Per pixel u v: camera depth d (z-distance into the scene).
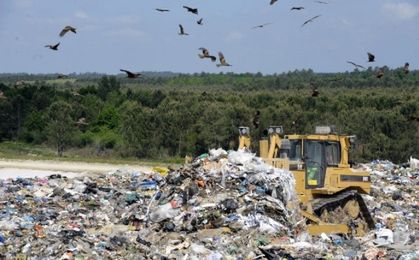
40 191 46.25
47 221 36.16
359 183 37.50
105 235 32.62
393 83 164.50
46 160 84.31
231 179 35.81
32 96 115.62
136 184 49.66
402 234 34.12
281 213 34.12
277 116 93.56
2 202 41.16
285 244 30.95
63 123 104.56
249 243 30.89
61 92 121.00
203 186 35.50
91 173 62.94
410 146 91.31
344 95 110.56
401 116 92.50
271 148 38.72
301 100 103.69
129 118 102.56
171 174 37.66
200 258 28.80
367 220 37.25
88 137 105.44
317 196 37.59
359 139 93.25
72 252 29.00
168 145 99.25
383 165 63.78
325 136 38.50
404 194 50.78
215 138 94.88
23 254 29.19
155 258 28.62
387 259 29.22
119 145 102.00
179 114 99.12
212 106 97.69
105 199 43.72
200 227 32.91
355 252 30.70
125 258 28.70
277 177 35.78
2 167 75.69
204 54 29.03
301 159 38.12
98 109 111.44
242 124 94.56
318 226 34.44
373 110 95.94
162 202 35.72
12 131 111.19
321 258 29.08
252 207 33.69
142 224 35.25
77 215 38.38
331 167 37.88
